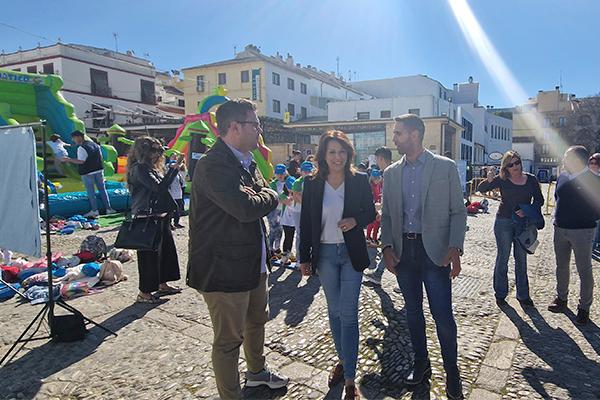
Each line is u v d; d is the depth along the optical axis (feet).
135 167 14.49
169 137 95.71
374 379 10.25
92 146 32.73
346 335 9.42
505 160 14.99
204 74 136.87
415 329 10.16
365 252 9.64
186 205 39.93
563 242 14.03
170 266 16.06
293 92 139.54
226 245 7.87
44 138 11.00
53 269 18.04
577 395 9.46
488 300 15.78
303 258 10.12
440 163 9.38
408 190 9.77
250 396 9.55
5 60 110.01
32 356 11.30
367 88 168.45
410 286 10.10
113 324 13.39
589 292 13.32
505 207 15.20
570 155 13.43
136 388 9.80
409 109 117.29
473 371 10.55
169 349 11.70
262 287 9.33
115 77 113.50
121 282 17.79
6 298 15.71
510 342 12.14
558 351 11.59
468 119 140.36
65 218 31.76
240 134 8.16
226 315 8.04
